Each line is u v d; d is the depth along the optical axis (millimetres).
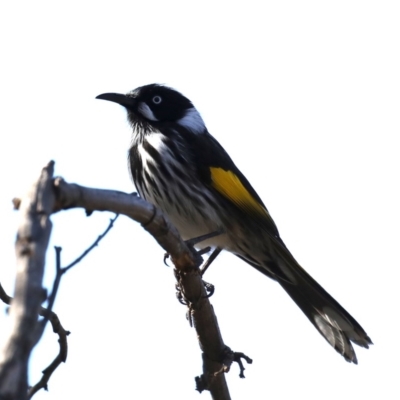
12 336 4301
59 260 5340
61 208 6082
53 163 5199
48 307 5004
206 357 9797
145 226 7801
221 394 9953
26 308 4422
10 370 4199
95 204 6484
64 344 8492
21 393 4219
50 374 8203
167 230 8016
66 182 6008
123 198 7023
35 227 4820
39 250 4723
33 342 4359
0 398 4152
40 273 4645
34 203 4965
